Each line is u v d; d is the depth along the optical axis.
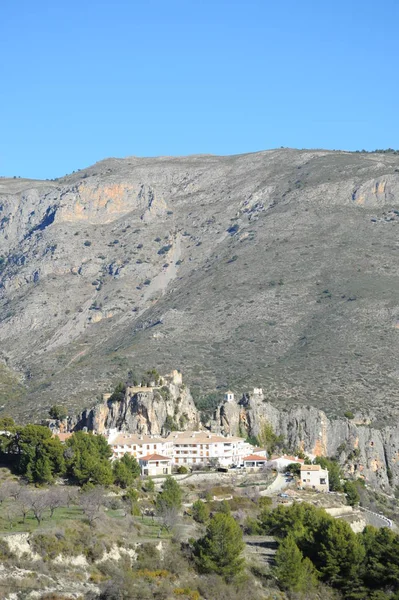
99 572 199.75
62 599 186.38
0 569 189.88
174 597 195.88
